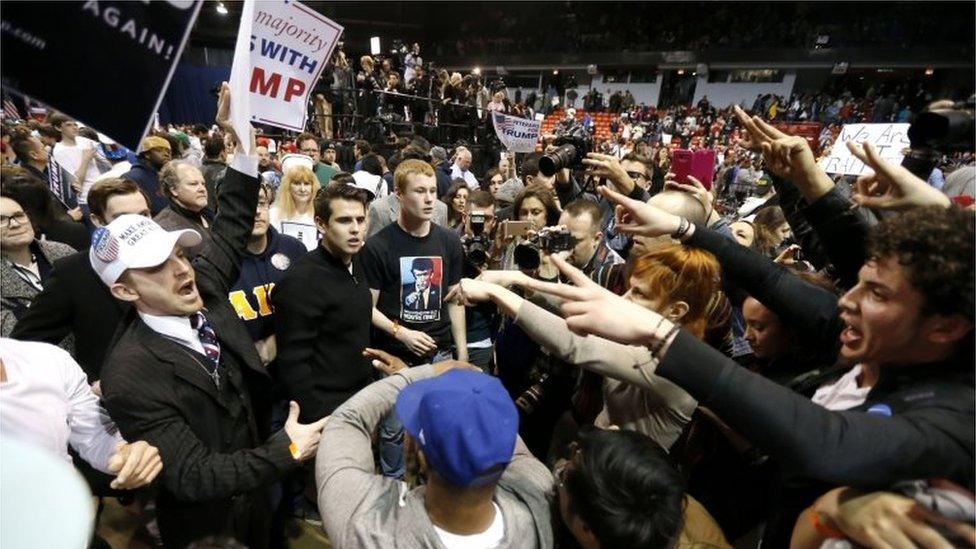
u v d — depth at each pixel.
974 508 0.63
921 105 17.14
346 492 1.03
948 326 0.74
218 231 1.77
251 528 1.98
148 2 0.95
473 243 3.43
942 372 0.79
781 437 0.70
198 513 1.56
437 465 0.89
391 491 1.03
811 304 1.25
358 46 21.97
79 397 1.30
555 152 2.92
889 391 0.83
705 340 1.54
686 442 1.29
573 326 0.84
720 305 1.48
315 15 1.89
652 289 1.30
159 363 1.39
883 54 17.53
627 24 21.81
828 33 18.47
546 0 22.59
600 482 0.90
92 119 0.96
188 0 0.97
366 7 21.66
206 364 1.52
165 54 0.98
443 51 23.89
